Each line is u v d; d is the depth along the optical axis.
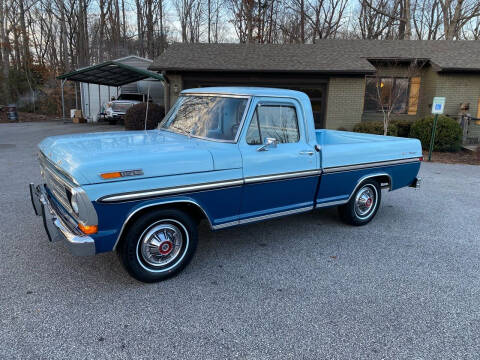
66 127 18.50
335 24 32.56
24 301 3.11
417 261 4.14
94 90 24.34
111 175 2.98
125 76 20.11
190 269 3.82
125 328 2.79
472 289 3.54
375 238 4.85
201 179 3.48
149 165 3.17
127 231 3.24
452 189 7.79
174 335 2.73
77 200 2.87
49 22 35.81
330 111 15.03
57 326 2.79
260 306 3.15
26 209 5.48
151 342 2.64
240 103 3.87
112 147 3.43
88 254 2.98
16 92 28.84
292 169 4.18
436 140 12.98
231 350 2.58
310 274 3.76
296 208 4.43
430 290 3.50
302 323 2.92
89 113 24.45
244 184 3.79
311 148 4.36
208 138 3.92
